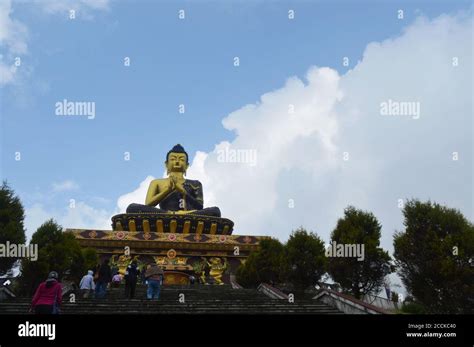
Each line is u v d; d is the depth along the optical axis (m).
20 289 20.75
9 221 21.27
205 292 21.42
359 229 21.88
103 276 19.62
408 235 18.31
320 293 19.14
